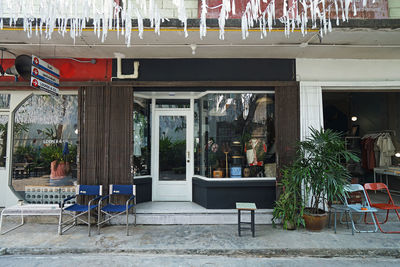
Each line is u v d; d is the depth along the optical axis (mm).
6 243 3936
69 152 5344
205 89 5227
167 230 4535
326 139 4340
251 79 5199
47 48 4711
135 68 5109
